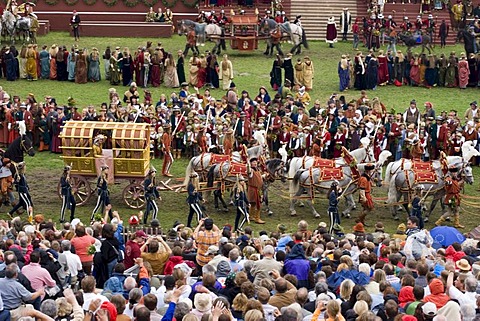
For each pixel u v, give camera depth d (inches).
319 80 4569.4
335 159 2923.2
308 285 1796.3
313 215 2947.8
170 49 5064.0
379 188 3265.3
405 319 1423.5
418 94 4397.1
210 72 4357.8
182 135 3454.7
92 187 3046.3
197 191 2731.3
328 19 5315.0
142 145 2876.5
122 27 5383.9
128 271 1841.8
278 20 5201.8
